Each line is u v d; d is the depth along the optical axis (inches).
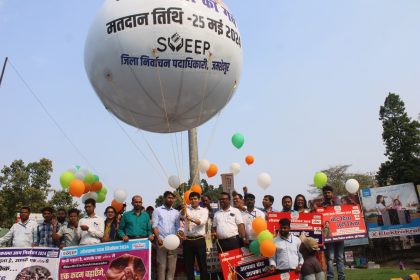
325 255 362.9
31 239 342.6
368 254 1006.4
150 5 267.9
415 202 930.7
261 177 345.1
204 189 1149.1
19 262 286.0
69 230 326.3
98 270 282.8
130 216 313.4
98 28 284.2
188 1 274.2
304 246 271.7
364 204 957.8
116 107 312.2
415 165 1262.3
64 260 288.4
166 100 291.3
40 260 287.9
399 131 1318.9
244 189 417.1
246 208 341.7
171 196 319.0
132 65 272.2
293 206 383.9
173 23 266.4
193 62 275.4
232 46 295.4
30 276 284.4
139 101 293.1
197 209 315.3
